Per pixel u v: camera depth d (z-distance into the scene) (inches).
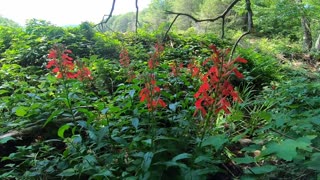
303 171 88.2
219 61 79.1
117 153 104.0
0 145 117.9
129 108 123.0
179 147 101.5
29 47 247.6
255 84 241.6
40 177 97.0
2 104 148.9
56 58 109.7
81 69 129.6
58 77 111.5
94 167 90.6
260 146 81.9
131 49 271.3
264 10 420.2
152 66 140.6
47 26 298.0
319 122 92.5
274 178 90.1
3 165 113.3
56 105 138.9
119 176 93.6
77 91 144.2
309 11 381.4
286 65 314.2
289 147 64.9
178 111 134.8
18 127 129.7
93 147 111.8
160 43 158.9
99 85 178.7
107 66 203.0
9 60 240.2
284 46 440.1
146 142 90.8
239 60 78.7
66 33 281.3
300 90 153.6
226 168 103.7
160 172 86.9
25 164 109.3
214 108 83.7
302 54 411.2
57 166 98.3
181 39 329.1
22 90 172.1
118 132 106.2
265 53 370.3
